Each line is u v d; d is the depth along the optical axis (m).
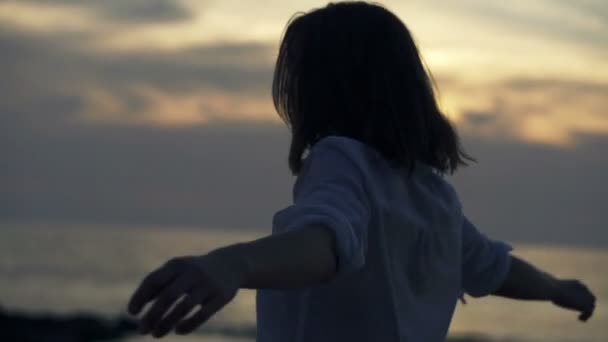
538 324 48.72
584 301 2.75
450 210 2.19
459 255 2.23
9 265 102.88
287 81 2.21
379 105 2.11
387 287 2.01
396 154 2.10
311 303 2.00
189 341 32.53
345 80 2.13
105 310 54.66
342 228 1.74
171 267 1.47
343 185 1.94
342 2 2.21
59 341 31.22
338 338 2.00
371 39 2.15
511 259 2.55
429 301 2.13
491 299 62.66
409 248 2.09
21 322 33.62
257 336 2.09
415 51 2.20
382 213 2.00
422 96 2.16
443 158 2.20
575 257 187.12
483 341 41.31
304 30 2.19
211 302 1.46
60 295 66.81
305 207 1.80
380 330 2.02
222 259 1.53
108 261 121.50
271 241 1.65
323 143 2.04
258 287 1.60
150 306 1.43
